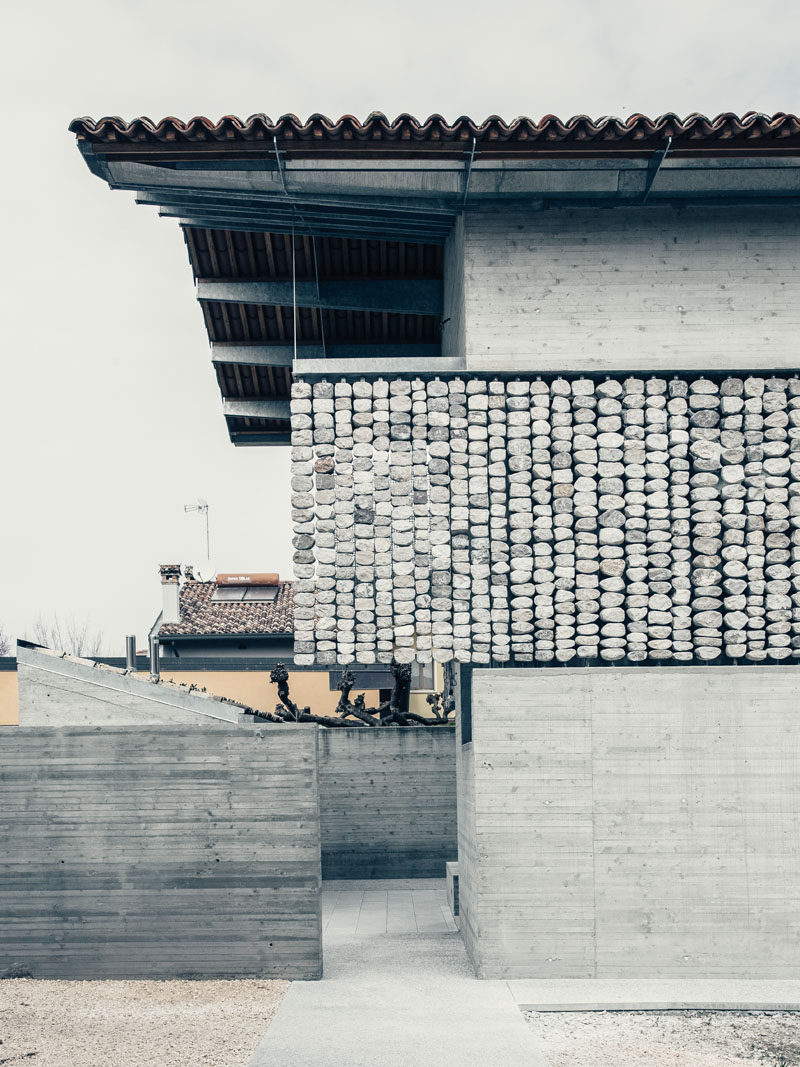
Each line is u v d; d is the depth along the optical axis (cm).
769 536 1172
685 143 1098
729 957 1123
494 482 1177
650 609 1172
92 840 1162
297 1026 955
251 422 1814
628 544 1175
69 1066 843
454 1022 963
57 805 1166
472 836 1182
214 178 1155
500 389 1181
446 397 1188
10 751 1174
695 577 1170
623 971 1122
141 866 1155
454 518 1177
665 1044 920
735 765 1148
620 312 1184
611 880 1132
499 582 1173
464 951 1280
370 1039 913
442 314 1488
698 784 1145
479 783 1145
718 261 1191
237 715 1202
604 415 1183
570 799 1141
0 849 1162
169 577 3195
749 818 1141
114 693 1196
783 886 1134
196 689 1331
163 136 1096
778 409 1180
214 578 3772
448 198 1173
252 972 1140
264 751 1166
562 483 1179
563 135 1086
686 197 1174
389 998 1054
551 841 1136
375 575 1180
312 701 2694
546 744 1148
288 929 1145
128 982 1130
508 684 1155
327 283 1484
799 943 1127
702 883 1134
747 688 1158
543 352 1179
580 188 1148
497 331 1181
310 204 1247
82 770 1170
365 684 2709
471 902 1201
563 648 1166
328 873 1891
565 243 1191
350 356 1636
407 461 1184
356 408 1188
